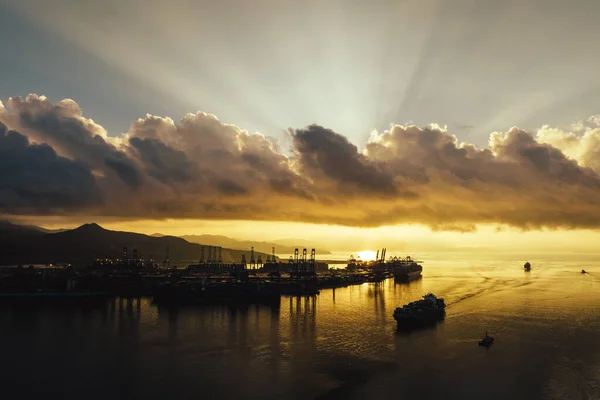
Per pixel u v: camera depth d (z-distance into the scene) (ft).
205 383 481.05
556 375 510.58
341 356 584.40
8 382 487.61
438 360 567.59
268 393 452.35
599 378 500.33
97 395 449.89
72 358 574.97
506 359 572.10
